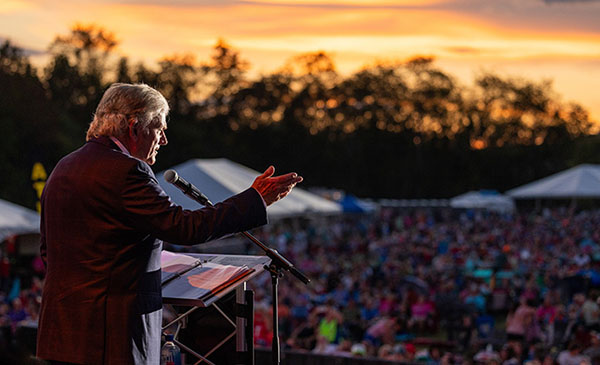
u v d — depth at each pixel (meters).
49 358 2.43
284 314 16.44
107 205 2.43
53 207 2.49
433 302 19.23
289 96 100.38
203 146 91.88
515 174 107.31
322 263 27.06
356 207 51.03
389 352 12.08
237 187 17.75
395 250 31.58
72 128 64.94
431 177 105.06
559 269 23.84
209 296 2.75
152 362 2.53
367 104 103.56
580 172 41.75
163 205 2.44
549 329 15.25
